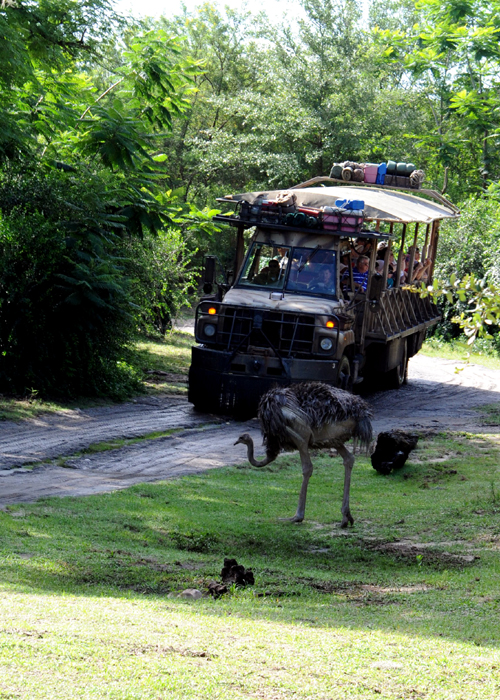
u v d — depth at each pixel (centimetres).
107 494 1981
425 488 2256
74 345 3422
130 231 3666
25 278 3328
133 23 3878
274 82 9225
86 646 832
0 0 3184
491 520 1847
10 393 3288
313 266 3356
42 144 3772
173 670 776
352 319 3325
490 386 4781
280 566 1527
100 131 3406
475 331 1032
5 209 3403
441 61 8381
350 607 1215
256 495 2131
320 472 2475
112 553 1476
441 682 796
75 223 3450
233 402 3150
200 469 2419
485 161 8062
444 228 7344
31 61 3519
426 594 1322
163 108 3912
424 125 9275
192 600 1202
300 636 953
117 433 2839
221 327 3228
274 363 3142
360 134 8738
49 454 2444
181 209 3922
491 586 1360
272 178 8950
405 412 3691
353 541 1722
